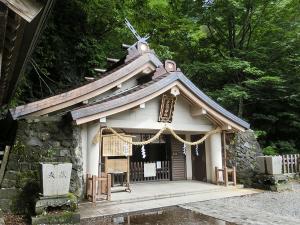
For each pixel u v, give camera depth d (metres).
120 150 9.77
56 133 8.58
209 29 19.03
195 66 17.58
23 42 5.11
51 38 14.39
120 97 9.27
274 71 16.88
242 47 18.62
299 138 16.97
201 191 10.23
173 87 10.25
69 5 14.88
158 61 11.95
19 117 8.62
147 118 10.40
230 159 12.20
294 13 17.05
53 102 9.41
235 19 18.11
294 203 8.53
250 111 18.30
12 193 7.33
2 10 3.37
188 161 13.24
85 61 15.93
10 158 7.63
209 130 11.68
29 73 14.71
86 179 9.02
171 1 19.20
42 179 6.66
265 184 10.90
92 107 8.61
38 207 6.47
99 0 14.23
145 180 12.45
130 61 11.39
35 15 3.62
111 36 17.89
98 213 7.45
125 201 8.73
